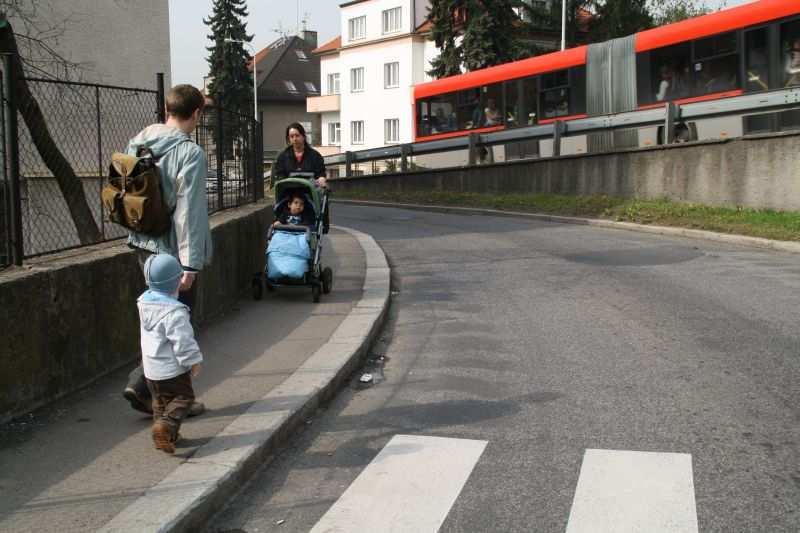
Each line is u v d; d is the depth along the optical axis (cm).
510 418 564
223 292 903
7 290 509
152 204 484
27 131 725
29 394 532
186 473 436
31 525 375
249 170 1215
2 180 560
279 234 947
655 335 787
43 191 727
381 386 656
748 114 1827
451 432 539
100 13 1695
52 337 554
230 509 427
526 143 2442
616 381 643
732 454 484
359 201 2939
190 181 493
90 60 1686
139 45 1759
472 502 426
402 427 554
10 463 452
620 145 2155
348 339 749
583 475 457
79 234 734
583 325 845
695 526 391
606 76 2220
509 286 1097
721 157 1788
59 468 445
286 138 1001
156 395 473
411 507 422
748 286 1022
